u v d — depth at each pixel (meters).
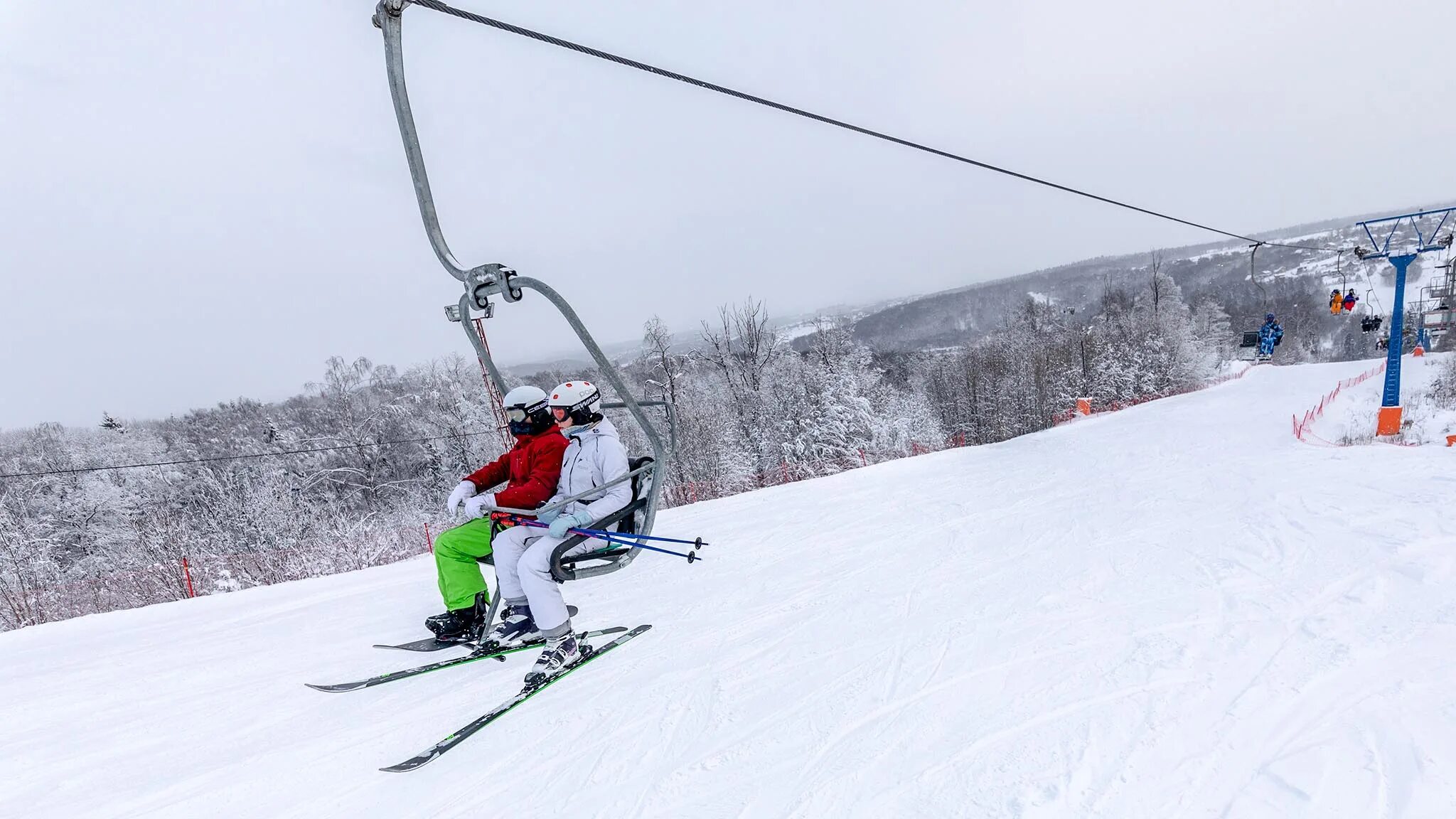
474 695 3.77
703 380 35.97
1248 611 4.21
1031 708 3.22
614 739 3.23
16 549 23.39
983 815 2.48
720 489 28.08
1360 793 2.44
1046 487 9.07
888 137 6.10
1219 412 21.17
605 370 3.82
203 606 6.35
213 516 23.14
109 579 23.14
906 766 2.84
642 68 4.12
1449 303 20.05
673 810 2.67
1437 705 2.95
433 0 3.00
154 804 2.90
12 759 3.36
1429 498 6.63
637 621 4.82
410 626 5.19
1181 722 3.00
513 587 4.02
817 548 6.61
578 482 3.90
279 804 2.85
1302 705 3.07
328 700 3.84
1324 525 6.02
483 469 4.31
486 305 3.69
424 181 3.36
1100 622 4.21
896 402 40.25
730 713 3.41
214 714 3.75
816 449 32.22
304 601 6.27
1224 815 2.39
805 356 36.47
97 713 3.88
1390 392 14.75
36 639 5.60
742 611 4.93
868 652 4.03
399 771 3.03
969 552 6.09
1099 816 2.43
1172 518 6.84
